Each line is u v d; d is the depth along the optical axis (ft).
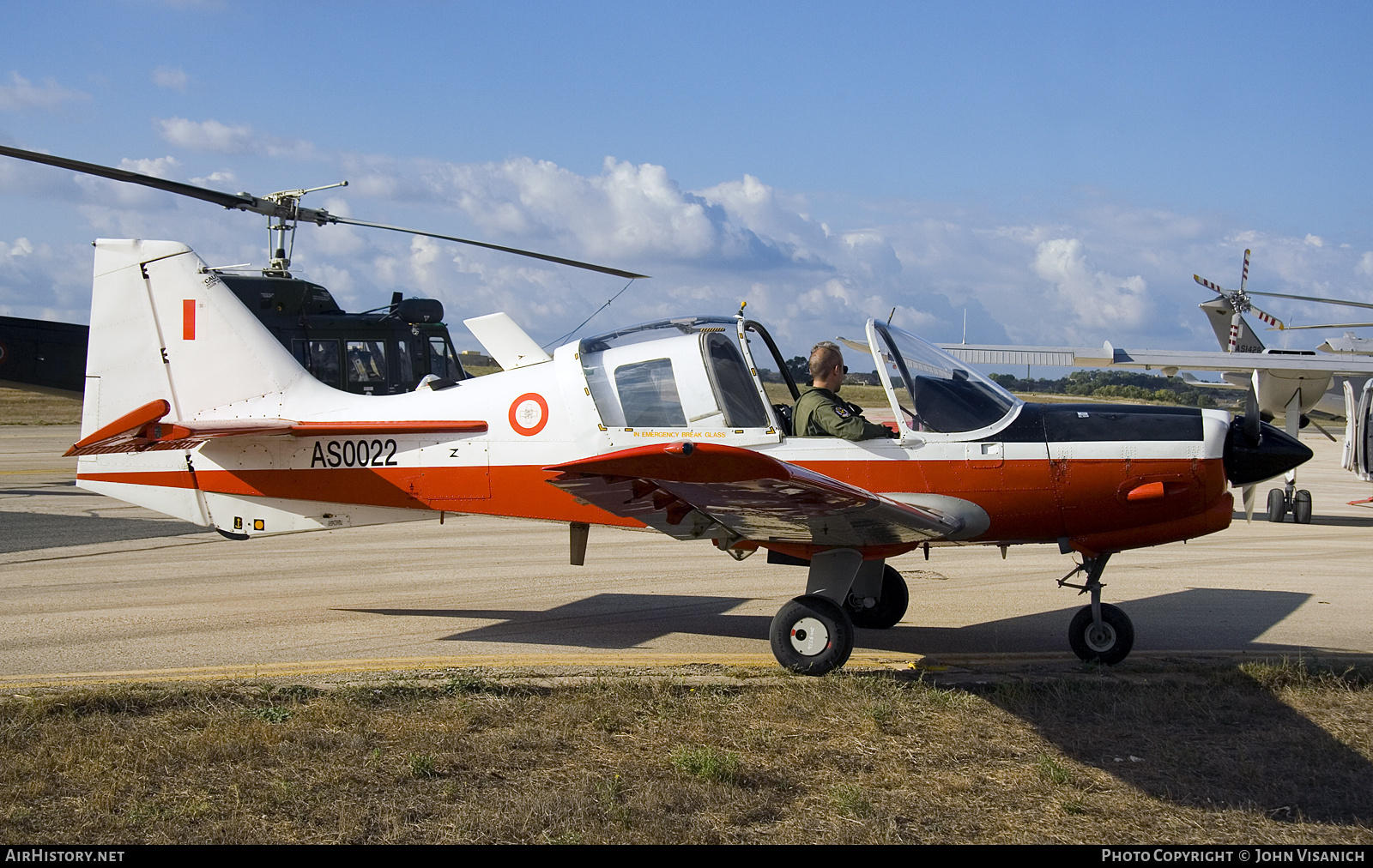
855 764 11.37
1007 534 17.11
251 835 9.31
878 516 14.25
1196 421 16.88
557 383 18.25
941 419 16.89
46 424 92.43
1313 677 14.82
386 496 19.10
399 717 12.76
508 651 16.88
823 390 17.24
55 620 19.01
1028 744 12.09
